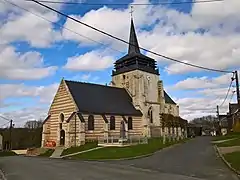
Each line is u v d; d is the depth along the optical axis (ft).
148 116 200.64
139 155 105.29
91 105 167.12
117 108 182.19
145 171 62.34
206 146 130.00
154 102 210.59
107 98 185.47
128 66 211.61
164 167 68.74
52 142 168.76
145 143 146.72
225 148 111.55
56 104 173.78
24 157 143.74
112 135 169.68
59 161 101.19
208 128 367.25
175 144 146.30
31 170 72.23
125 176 54.95
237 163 66.95
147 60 214.48
